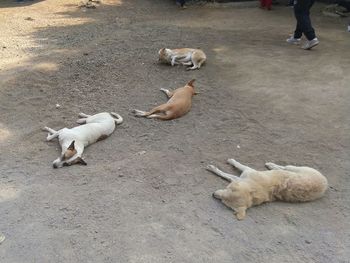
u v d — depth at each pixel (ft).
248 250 7.21
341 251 7.30
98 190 8.50
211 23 21.33
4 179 8.85
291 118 11.92
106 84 13.62
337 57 16.55
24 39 17.99
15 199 8.23
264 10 23.80
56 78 13.80
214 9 24.23
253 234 7.57
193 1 25.43
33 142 10.28
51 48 16.79
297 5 17.03
